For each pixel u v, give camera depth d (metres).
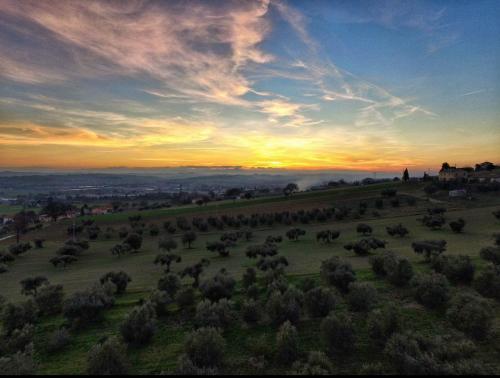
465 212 90.31
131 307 28.78
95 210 185.12
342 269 28.88
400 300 24.86
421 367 15.65
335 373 17.03
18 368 17.53
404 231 67.31
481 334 18.97
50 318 27.28
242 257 60.59
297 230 76.00
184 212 126.38
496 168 181.62
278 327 22.39
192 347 18.45
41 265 66.75
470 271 27.05
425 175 165.38
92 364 17.98
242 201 145.12
